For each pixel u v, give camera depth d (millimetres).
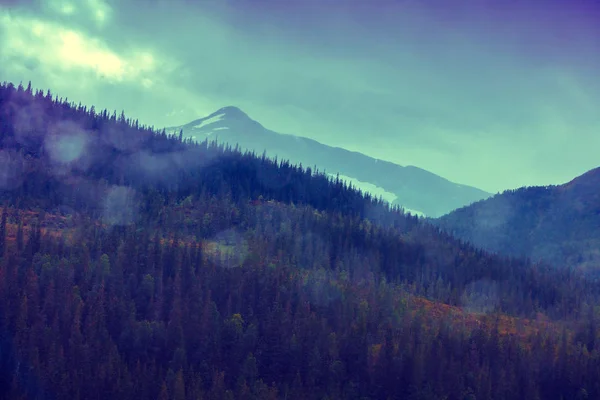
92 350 193250
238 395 190875
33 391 180125
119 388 183375
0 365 186125
